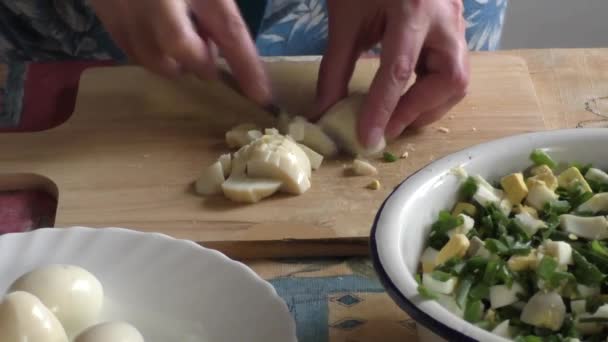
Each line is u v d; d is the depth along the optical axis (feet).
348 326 2.08
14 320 1.80
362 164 2.60
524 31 4.85
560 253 1.86
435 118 2.75
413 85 2.71
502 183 2.05
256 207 2.48
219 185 2.54
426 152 2.68
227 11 2.69
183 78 2.99
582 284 1.84
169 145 2.75
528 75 2.97
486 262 1.87
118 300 2.03
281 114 2.76
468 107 2.85
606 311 1.77
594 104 2.85
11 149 2.73
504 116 2.81
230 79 2.86
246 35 2.73
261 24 3.49
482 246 1.91
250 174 2.54
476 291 1.85
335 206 2.48
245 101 2.91
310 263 2.33
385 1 2.66
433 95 2.66
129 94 2.95
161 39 2.71
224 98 2.93
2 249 2.11
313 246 2.35
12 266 2.09
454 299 1.83
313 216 2.44
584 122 2.77
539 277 1.83
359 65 3.01
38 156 2.70
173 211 2.48
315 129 2.67
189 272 2.05
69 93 3.03
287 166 2.50
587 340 1.80
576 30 4.80
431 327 1.66
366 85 2.93
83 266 2.09
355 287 2.20
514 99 2.87
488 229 1.98
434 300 1.70
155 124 2.83
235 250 2.37
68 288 1.94
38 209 2.59
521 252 1.89
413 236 1.90
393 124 2.69
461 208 2.01
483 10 3.65
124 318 1.99
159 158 2.69
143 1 2.68
